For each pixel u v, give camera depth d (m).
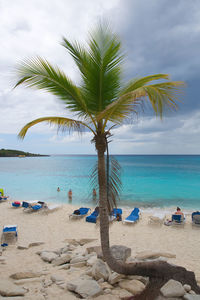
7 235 9.64
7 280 4.16
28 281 4.26
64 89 3.64
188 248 8.34
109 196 3.97
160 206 17.20
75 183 30.53
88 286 3.74
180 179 34.09
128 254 5.04
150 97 3.20
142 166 65.44
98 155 3.91
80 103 3.74
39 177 38.31
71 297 3.55
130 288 3.74
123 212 14.89
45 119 3.97
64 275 4.64
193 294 3.50
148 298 3.44
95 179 3.97
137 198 20.22
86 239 8.61
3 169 58.22
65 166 70.50
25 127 4.09
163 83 3.07
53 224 11.95
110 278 4.05
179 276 3.99
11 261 5.93
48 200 19.78
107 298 3.47
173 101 3.26
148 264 4.16
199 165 70.06
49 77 3.50
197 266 6.11
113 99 3.78
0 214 14.05
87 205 17.52
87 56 3.55
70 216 13.41
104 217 3.94
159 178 35.44
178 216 11.41
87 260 5.36
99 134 3.87
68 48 3.53
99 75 3.56
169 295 3.42
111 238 9.66
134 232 10.48
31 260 6.03
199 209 16.19
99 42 3.45
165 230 10.73
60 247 7.71
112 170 3.97
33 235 10.14
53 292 3.74
